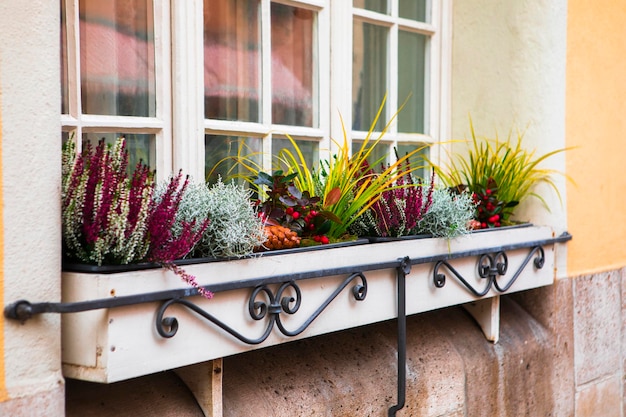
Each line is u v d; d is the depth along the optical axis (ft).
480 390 10.67
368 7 11.00
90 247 6.03
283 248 7.70
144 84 8.27
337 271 7.85
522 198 12.05
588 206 12.70
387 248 8.71
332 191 8.52
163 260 6.22
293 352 8.69
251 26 9.40
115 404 6.71
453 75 12.50
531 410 11.68
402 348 8.86
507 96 12.07
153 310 6.19
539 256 11.51
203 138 8.66
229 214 6.92
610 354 13.55
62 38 7.42
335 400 8.59
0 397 5.49
